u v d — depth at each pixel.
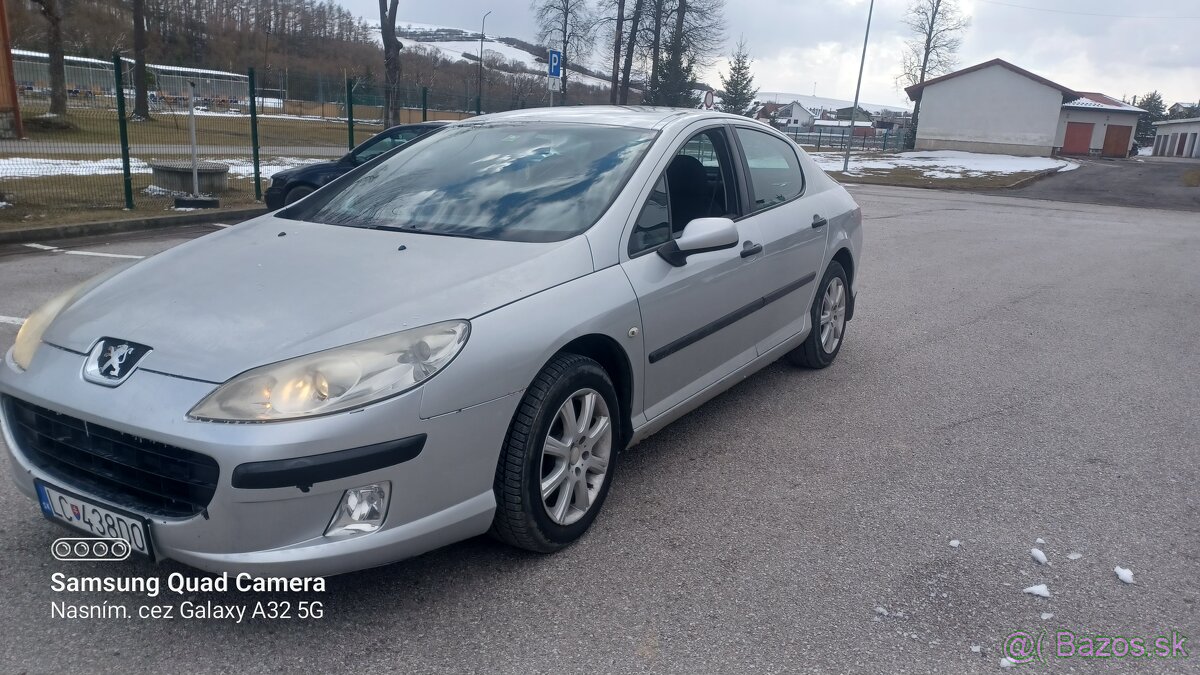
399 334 2.54
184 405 2.35
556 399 2.91
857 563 3.11
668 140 3.81
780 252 4.45
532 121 4.16
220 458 2.28
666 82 39.72
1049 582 3.03
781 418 4.64
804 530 3.35
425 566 3.00
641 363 3.38
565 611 2.75
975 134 50.34
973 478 3.92
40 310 3.02
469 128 4.25
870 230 14.01
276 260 3.03
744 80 53.31
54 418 2.58
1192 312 7.81
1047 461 4.14
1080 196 26.12
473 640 2.59
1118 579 3.06
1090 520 3.52
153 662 2.44
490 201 3.51
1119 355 6.18
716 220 3.49
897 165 39.31
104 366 2.51
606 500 3.56
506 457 2.82
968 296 8.30
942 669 2.52
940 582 3.00
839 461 4.07
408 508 2.52
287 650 2.52
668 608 2.78
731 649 2.58
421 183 3.75
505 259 3.01
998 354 6.11
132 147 14.02
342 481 2.37
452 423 2.57
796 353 5.38
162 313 2.65
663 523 3.37
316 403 2.35
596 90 43.31
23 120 12.53
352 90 16.61
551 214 3.38
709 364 3.98
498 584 2.90
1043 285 9.03
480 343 2.64
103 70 12.09
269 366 2.38
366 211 3.60
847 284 5.61
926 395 5.11
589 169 3.63
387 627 2.64
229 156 16.22
